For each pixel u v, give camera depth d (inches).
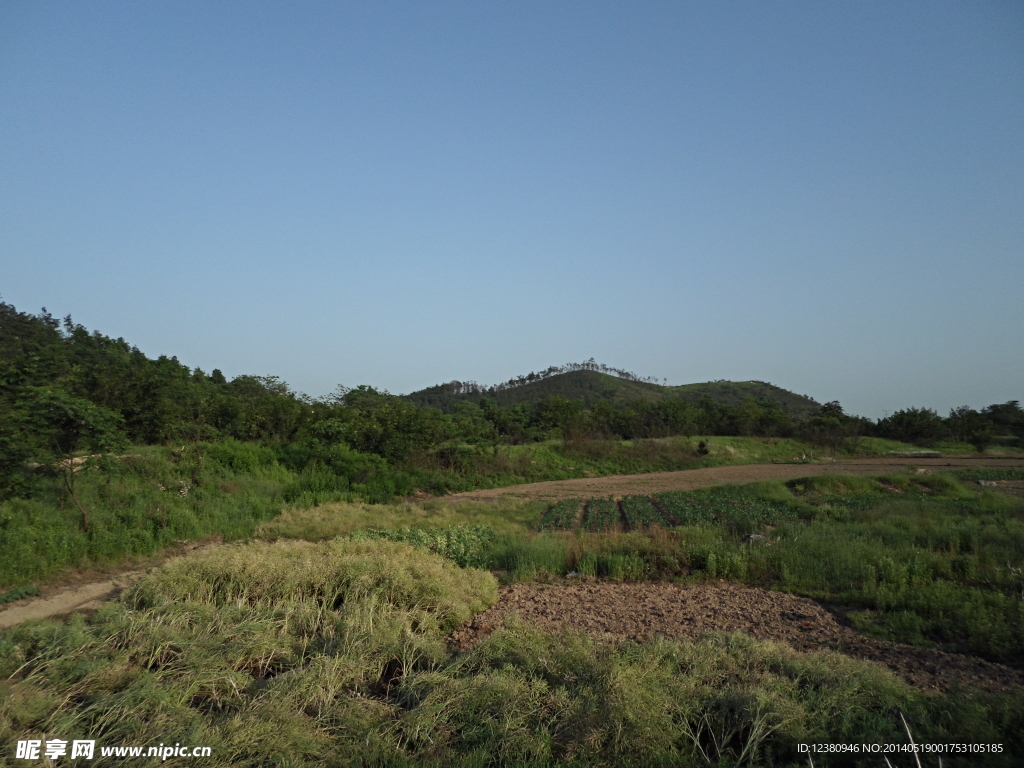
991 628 325.1
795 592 442.9
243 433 1100.5
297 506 797.2
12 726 218.7
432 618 355.3
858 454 2175.2
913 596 389.7
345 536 615.8
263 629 319.9
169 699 242.8
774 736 219.1
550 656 281.6
